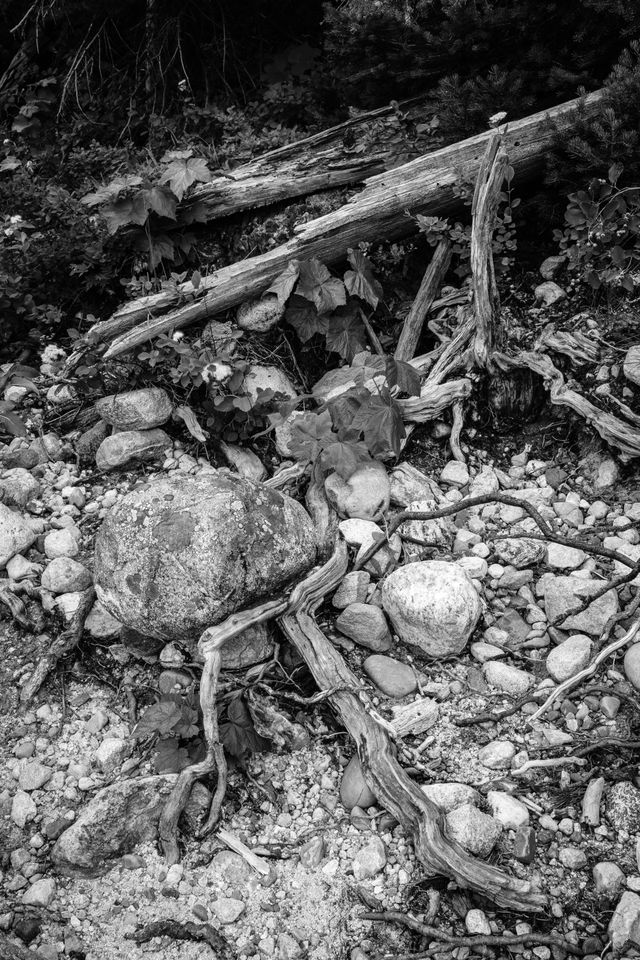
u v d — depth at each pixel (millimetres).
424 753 1814
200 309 2377
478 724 1854
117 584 1791
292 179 2590
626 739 1786
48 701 1911
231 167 2805
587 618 1948
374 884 1639
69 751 1827
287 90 3090
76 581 2033
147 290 2412
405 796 1669
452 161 2434
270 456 2379
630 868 1623
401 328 2541
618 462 2248
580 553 2084
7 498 2227
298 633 1893
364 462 2240
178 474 2098
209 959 1538
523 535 2102
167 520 1768
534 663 1947
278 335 2500
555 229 2455
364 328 2514
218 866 1664
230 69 3287
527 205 2547
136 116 3178
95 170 2912
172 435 2404
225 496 1800
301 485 2258
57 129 3219
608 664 1930
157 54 3145
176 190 2361
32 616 2014
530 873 1631
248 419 2342
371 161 2602
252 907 1611
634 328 2346
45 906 1611
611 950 1514
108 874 1661
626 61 2279
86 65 3197
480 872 1566
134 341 2328
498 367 2348
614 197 2303
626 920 1523
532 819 1711
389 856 1674
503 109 2447
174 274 2412
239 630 1800
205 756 1761
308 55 3217
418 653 1960
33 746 1833
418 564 1982
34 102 3232
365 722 1783
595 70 2527
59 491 2303
